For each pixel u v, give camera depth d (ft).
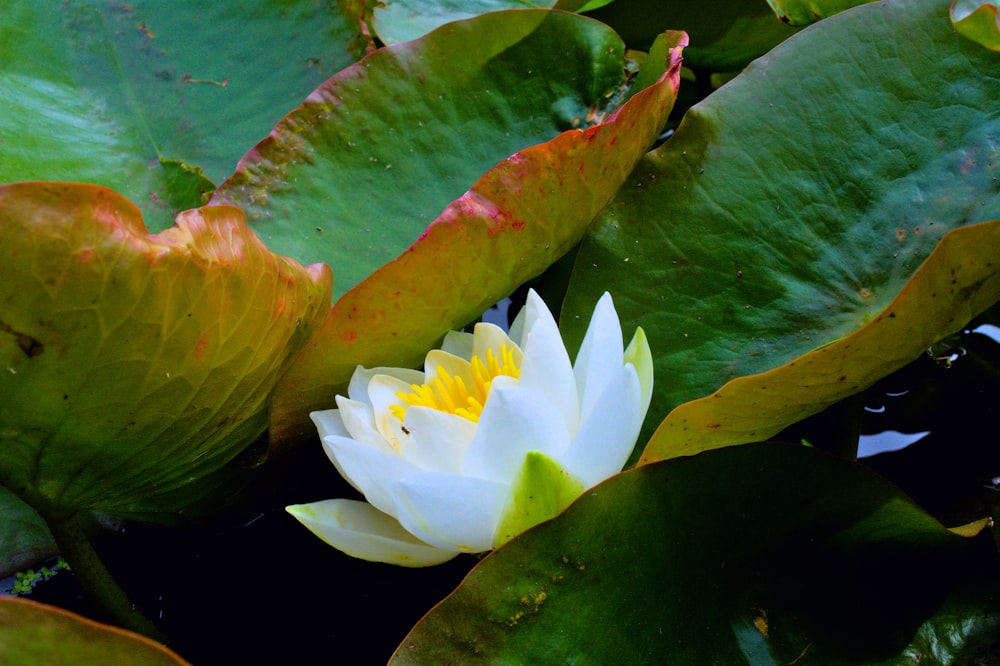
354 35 4.82
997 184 4.45
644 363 4.38
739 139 4.55
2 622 4.19
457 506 4.28
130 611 4.46
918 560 4.35
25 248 4.16
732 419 4.35
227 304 4.30
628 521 4.28
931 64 4.51
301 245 4.61
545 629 4.25
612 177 4.51
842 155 4.52
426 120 4.69
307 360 4.40
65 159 4.69
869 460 4.59
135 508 4.49
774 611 4.32
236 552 4.58
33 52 4.74
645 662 4.27
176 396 4.32
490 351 4.42
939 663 4.29
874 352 4.32
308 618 4.50
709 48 4.88
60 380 4.24
